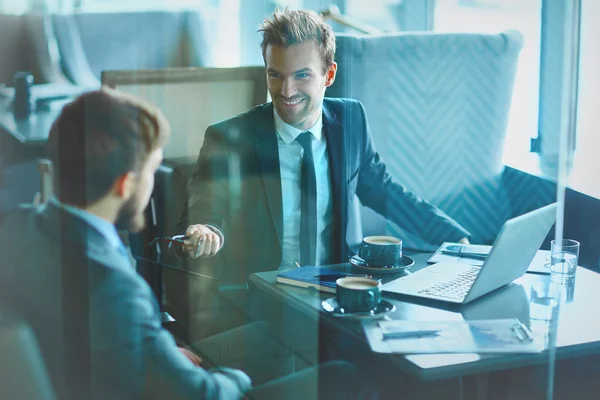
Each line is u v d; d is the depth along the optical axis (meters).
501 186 2.14
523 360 1.02
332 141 1.94
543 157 2.18
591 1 2.15
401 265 1.45
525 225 1.27
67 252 0.98
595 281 1.40
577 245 1.47
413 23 2.27
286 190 1.86
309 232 1.88
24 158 1.06
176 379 1.06
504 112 2.14
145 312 1.04
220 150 1.79
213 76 1.80
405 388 1.37
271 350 1.47
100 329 0.98
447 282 1.35
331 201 1.93
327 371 1.40
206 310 1.61
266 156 1.85
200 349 1.47
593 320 1.17
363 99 1.99
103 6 1.56
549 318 1.18
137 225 1.09
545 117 2.17
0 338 0.91
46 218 1.01
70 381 0.95
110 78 1.57
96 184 1.03
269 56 1.86
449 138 2.10
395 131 2.05
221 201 1.78
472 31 2.22
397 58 2.01
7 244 0.98
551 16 2.16
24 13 1.35
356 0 2.20
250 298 1.53
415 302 1.24
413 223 1.98
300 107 1.85
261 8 1.96
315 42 1.89
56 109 1.13
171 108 1.73
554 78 2.16
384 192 1.99
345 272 1.40
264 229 1.84
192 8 1.81
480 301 1.26
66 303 0.97
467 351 1.03
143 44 1.68
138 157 1.07
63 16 1.45
